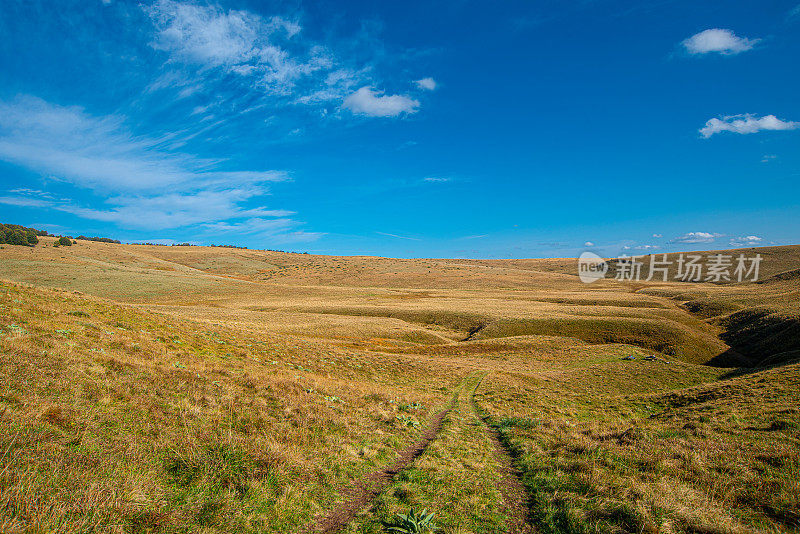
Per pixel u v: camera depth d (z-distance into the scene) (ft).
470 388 94.22
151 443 26.73
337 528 22.36
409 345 170.71
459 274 607.37
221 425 33.86
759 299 265.54
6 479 18.28
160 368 46.75
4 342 38.04
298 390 53.57
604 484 27.22
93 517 17.78
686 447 34.91
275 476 26.11
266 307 276.82
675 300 335.26
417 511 24.13
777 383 65.26
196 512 20.89
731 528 19.95
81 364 38.55
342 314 256.73
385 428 45.44
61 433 24.40
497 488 29.55
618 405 78.07
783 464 28.66
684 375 121.80
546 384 107.14
